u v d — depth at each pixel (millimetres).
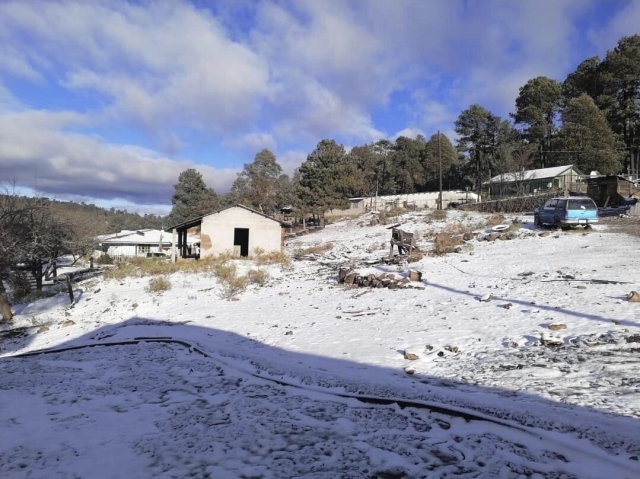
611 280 13414
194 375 8133
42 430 5668
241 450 4844
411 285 16109
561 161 58312
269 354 9328
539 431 4844
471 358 8055
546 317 10211
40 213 24656
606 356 7320
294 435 5207
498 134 74500
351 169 63344
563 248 20906
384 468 4336
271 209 82312
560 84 70500
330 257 28922
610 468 4070
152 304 17531
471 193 62594
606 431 4664
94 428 5684
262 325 12445
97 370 8875
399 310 12625
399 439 4996
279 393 6891
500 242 24859
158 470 4453
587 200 26688
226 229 33031
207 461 4605
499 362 7629
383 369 7852
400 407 6008
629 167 60344
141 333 12664
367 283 17141
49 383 7973
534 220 30578
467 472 4184
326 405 6238
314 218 65375
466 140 76312
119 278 25719
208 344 10586
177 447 4980
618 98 61906
